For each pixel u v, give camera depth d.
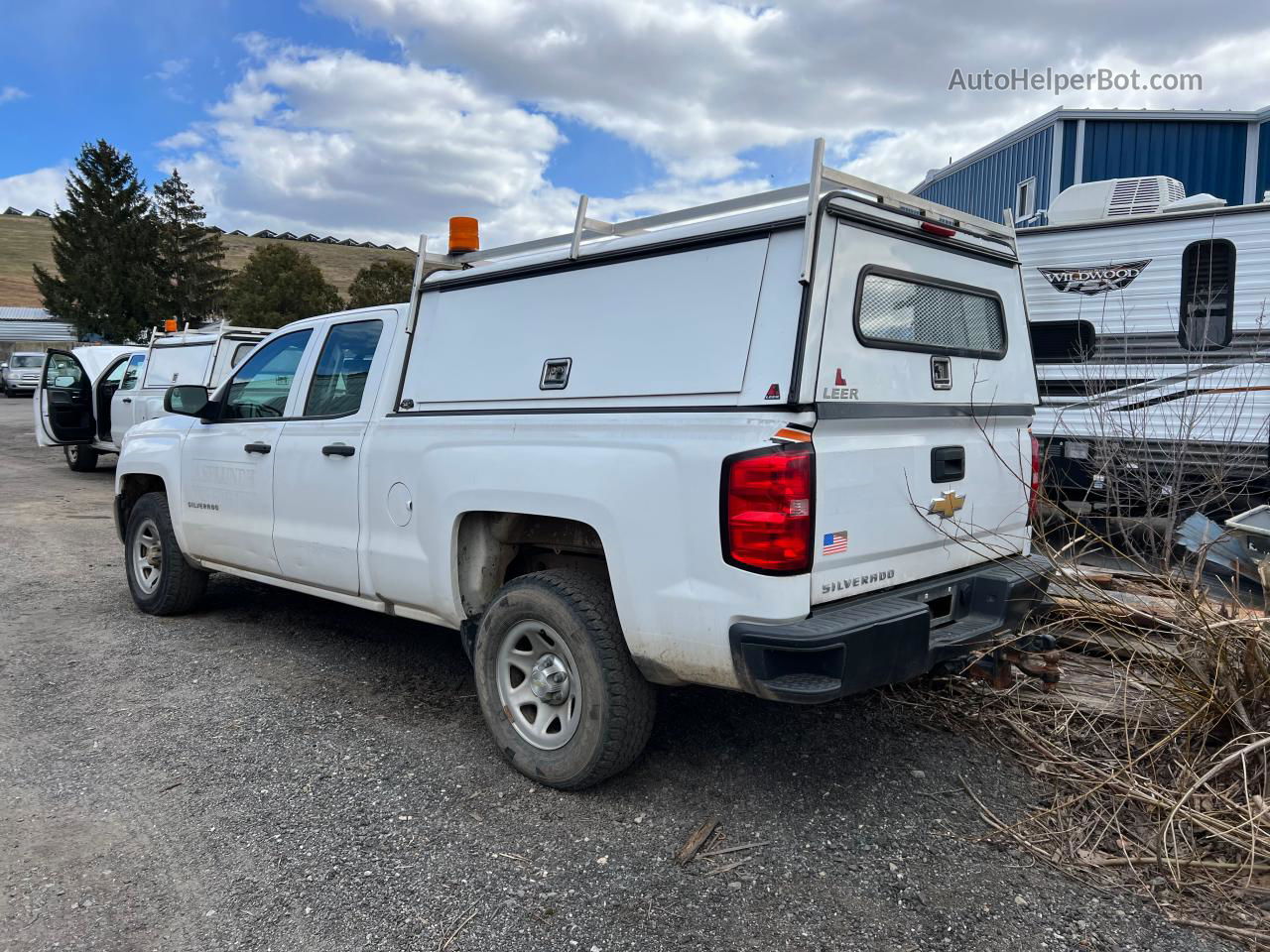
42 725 4.16
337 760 3.80
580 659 3.38
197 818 3.33
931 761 3.75
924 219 3.48
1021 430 4.09
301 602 6.26
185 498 5.49
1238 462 6.96
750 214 3.13
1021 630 3.79
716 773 3.66
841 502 3.07
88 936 2.67
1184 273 7.30
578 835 3.21
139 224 43.81
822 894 2.86
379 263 29.25
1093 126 10.61
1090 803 3.38
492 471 3.64
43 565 7.45
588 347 3.51
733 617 2.96
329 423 4.52
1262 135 10.61
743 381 3.04
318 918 2.75
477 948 2.62
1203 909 2.78
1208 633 3.46
